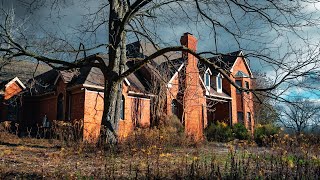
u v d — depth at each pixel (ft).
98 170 27.02
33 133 92.58
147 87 93.97
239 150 48.93
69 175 25.04
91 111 81.35
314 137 54.03
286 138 49.11
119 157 37.93
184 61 93.50
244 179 23.00
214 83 116.67
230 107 116.98
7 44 51.13
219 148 59.06
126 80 86.94
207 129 98.32
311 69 34.12
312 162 28.68
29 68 116.98
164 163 32.01
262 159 32.24
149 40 58.39
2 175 25.16
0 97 95.20
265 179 23.13
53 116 91.97
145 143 47.47
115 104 53.47
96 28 55.21
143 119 90.02
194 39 103.50
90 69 86.28
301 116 113.91
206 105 105.91
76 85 82.02
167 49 50.39
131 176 24.75
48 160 35.12
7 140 62.85
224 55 48.19
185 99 92.68
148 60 51.85
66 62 54.49
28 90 99.14
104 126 51.42
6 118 94.99
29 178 24.59
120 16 55.93
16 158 36.60
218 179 21.67
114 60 54.19
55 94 91.71
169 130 68.54
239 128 97.71
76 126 68.23
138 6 53.31
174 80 95.04
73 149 44.60
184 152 44.60
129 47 90.99
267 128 93.71
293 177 23.22
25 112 99.96
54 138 66.13
